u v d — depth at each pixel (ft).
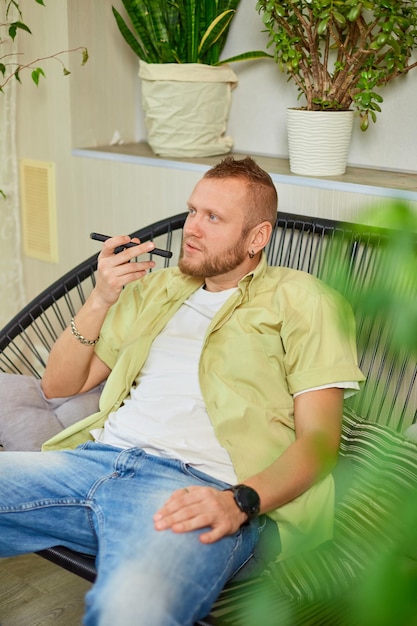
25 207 8.89
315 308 4.92
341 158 6.57
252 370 4.94
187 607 3.74
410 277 1.27
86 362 5.43
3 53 8.25
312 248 6.45
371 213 1.25
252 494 4.11
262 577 4.32
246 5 7.59
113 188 7.93
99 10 8.03
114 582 3.74
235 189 5.11
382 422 6.25
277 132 7.75
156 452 4.81
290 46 6.36
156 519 4.00
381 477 1.79
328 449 1.89
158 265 7.70
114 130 8.50
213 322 5.08
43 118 8.34
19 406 5.81
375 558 1.38
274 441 4.80
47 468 4.71
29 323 6.46
